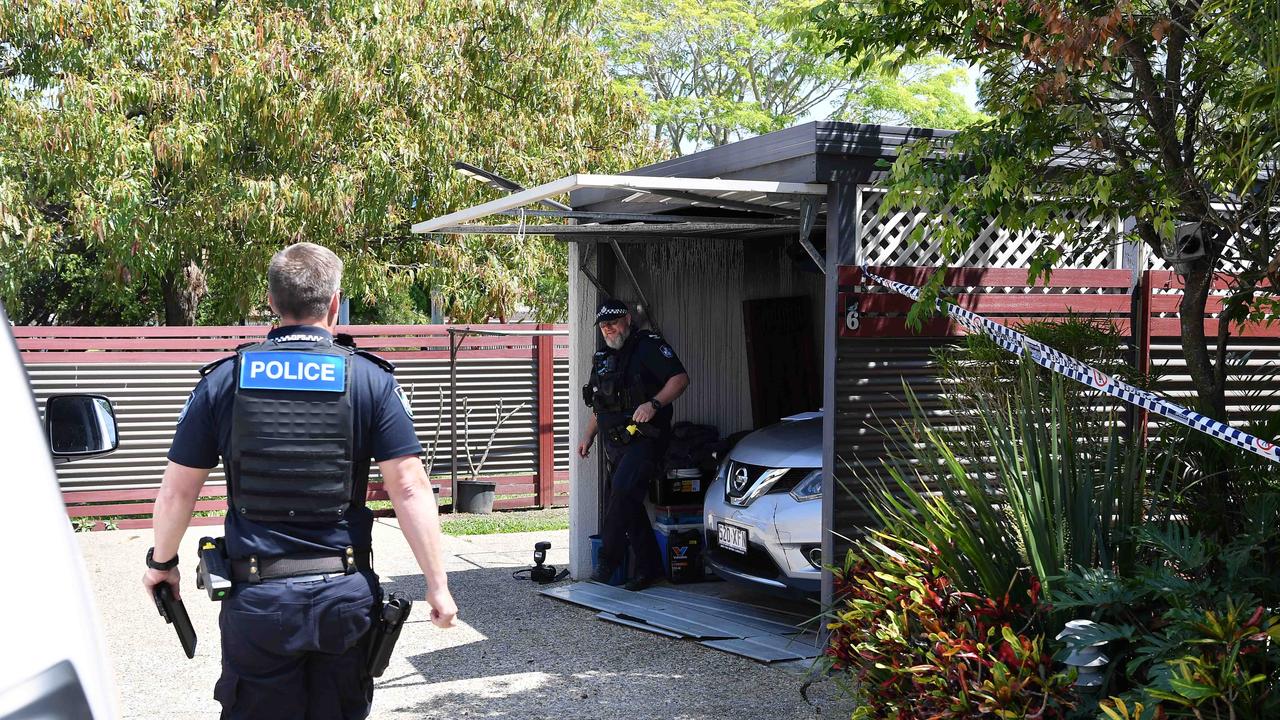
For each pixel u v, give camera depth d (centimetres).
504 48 1407
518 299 1411
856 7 469
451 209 1305
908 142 543
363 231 1365
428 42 1303
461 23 1359
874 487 549
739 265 827
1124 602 333
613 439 713
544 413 1109
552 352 1110
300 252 329
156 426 976
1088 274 589
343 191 1208
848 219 541
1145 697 311
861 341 547
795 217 640
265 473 311
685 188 523
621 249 768
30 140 1133
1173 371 598
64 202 1316
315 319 328
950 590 374
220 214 1225
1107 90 439
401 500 323
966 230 451
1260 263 421
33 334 945
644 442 710
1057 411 392
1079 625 330
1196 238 466
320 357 318
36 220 1208
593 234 749
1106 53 402
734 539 641
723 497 661
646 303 779
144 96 1180
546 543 762
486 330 1055
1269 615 313
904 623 367
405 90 1270
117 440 327
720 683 522
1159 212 440
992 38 430
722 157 593
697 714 479
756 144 566
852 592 429
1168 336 596
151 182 1259
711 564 667
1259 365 616
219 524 1003
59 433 319
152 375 973
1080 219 493
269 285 329
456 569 804
